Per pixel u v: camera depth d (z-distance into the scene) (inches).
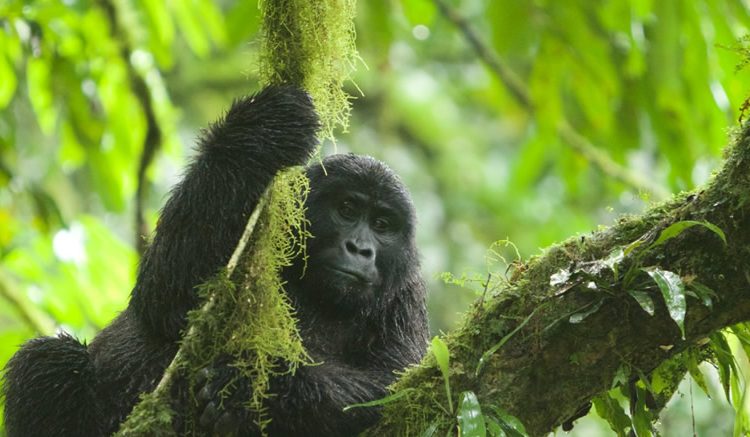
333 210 426.6
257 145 363.3
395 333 441.7
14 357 411.8
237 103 384.2
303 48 349.1
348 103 355.3
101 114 658.2
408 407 309.0
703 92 585.6
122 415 392.8
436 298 904.3
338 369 394.6
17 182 607.8
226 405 337.4
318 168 432.1
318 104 356.8
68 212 810.2
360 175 430.6
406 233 444.5
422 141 1016.9
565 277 298.0
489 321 305.9
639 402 319.9
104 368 402.9
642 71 606.9
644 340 293.3
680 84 589.3
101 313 591.2
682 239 288.7
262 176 362.3
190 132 958.4
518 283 308.7
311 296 422.9
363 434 318.0
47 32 612.7
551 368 297.6
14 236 597.3
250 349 328.2
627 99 617.9
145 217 589.0
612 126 626.2
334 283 415.5
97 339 427.2
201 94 976.3
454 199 983.0
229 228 364.2
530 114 674.2
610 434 562.9
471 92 1031.0
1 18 603.8
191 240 366.9
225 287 320.2
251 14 576.1
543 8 609.0
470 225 968.3
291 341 332.8
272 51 352.2
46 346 392.5
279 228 337.4
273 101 362.3
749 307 287.3
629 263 292.2
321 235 421.1
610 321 293.1
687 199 297.3
